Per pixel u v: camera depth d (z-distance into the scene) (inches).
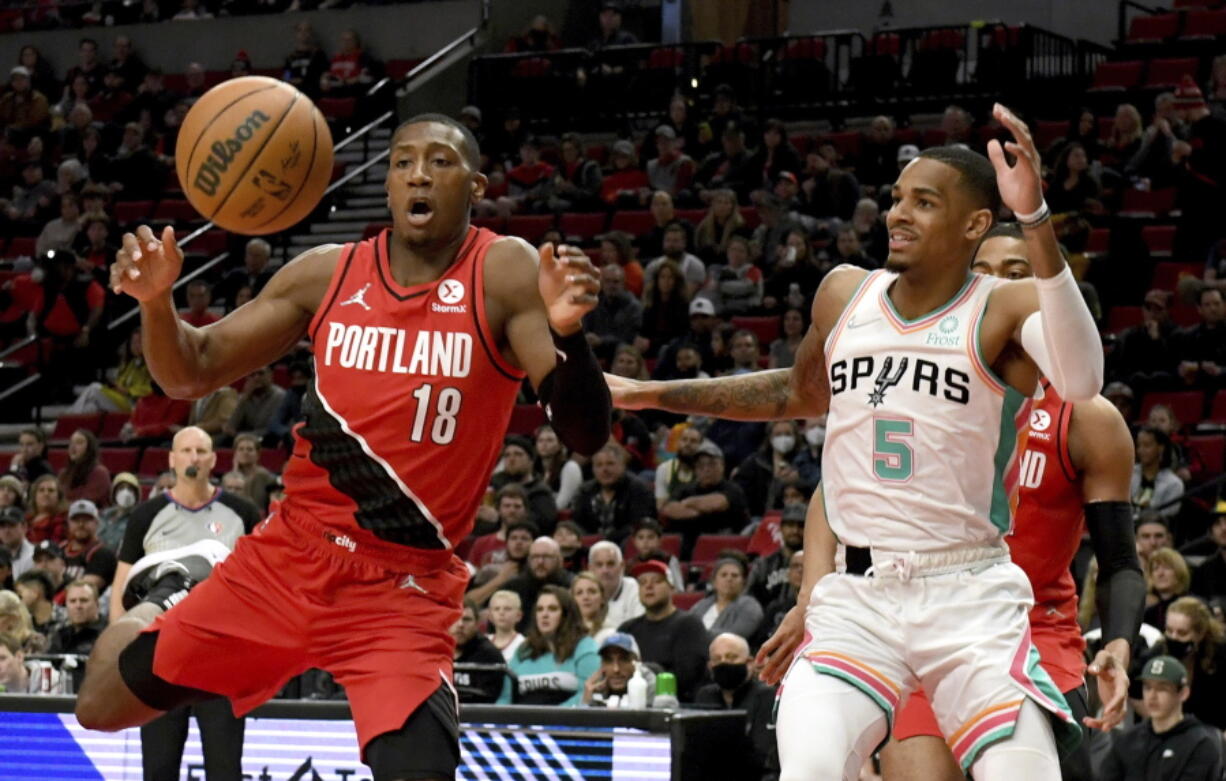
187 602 183.8
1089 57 940.0
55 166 955.3
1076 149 728.3
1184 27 903.7
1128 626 197.9
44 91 1039.6
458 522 181.5
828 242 729.6
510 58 947.3
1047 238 160.7
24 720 273.4
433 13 1002.7
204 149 181.3
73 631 419.2
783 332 670.5
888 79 892.0
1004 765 170.1
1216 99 800.3
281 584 180.4
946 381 175.0
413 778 171.0
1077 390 165.9
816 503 193.5
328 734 262.1
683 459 560.4
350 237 863.1
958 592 175.5
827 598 181.9
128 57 1028.5
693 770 249.8
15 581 490.9
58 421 735.7
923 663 175.6
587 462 589.0
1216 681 371.6
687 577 515.8
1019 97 864.9
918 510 175.8
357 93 957.2
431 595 180.5
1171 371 599.2
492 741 256.8
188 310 821.9
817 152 800.9
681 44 925.8
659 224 758.5
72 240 858.8
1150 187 748.0
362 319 179.3
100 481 627.2
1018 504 208.1
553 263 159.9
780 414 207.0
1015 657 173.9
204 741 262.1
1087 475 209.5
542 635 410.3
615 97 928.3
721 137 860.0
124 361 746.2
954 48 887.7
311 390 182.4
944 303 178.2
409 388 176.6
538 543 456.1
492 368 177.9
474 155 180.7
